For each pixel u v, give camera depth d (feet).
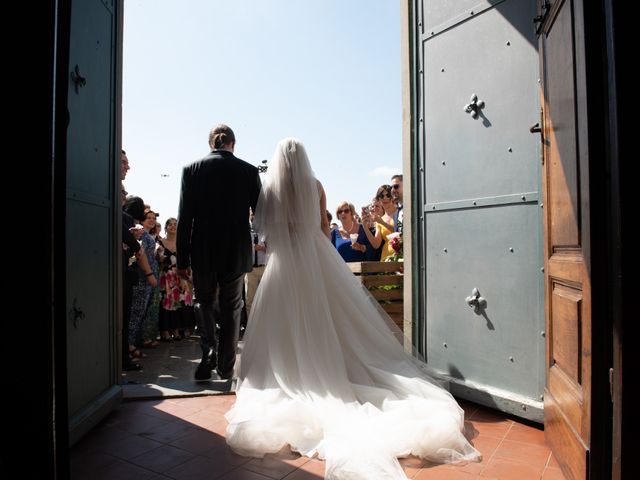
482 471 7.14
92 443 8.32
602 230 5.32
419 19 11.68
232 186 12.44
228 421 9.30
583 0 5.39
